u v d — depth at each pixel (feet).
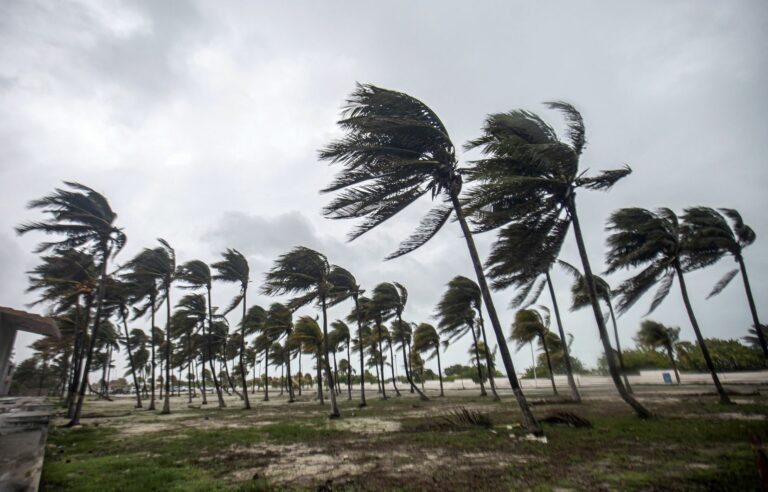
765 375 112.47
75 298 78.84
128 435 43.93
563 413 39.68
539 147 38.88
